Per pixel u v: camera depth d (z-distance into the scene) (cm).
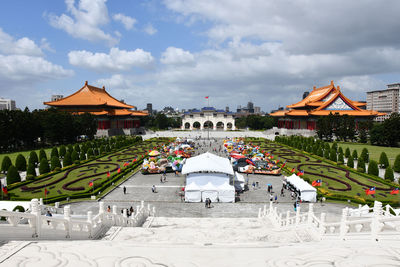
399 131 8575
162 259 828
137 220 2586
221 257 839
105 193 4228
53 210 2967
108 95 17212
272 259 822
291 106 15700
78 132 9781
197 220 2711
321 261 804
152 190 4425
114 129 13625
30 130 8269
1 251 893
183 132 16762
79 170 5678
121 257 845
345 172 5631
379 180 4869
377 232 1273
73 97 14088
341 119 10494
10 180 4475
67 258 839
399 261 799
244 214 3522
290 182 4397
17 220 1253
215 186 4016
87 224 1642
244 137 13038
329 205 3803
